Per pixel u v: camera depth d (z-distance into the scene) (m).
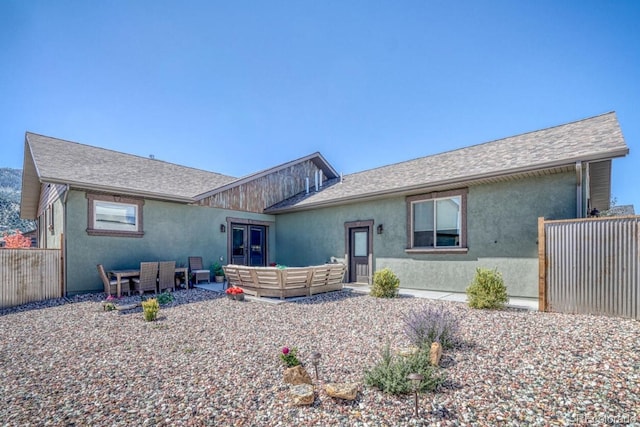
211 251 12.97
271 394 3.32
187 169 15.62
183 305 8.30
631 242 5.80
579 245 6.29
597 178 9.38
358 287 11.03
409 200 10.58
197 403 3.17
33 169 13.03
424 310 5.07
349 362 4.13
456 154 11.77
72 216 9.80
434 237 10.05
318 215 13.46
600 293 6.05
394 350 4.43
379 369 3.52
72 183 9.38
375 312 6.91
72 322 6.67
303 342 5.02
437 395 3.18
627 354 3.88
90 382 3.71
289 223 14.73
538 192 8.14
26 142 12.03
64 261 9.60
